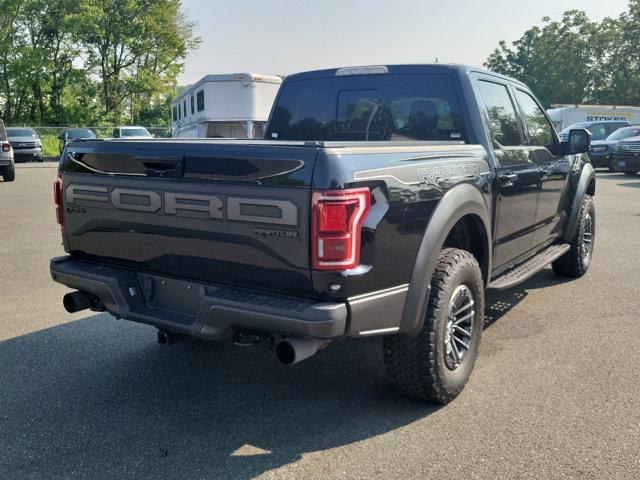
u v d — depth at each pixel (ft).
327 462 9.85
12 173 60.54
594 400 11.88
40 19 146.92
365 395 12.32
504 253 14.83
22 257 25.14
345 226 9.09
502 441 10.38
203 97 65.98
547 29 190.60
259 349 14.94
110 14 151.74
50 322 16.93
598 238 28.91
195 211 10.17
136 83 156.87
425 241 10.62
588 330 15.96
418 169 10.59
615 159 63.36
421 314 10.69
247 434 10.78
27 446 10.39
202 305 10.05
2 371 13.58
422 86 14.61
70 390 12.62
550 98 188.85
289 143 9.70
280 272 9.54
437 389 11.32
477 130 13.79
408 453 10.07
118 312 11.48
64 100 157.07
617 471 9.44
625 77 179.52
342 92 15.93
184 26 166.40
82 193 11.94
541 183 16.43
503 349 14.62
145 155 10.64
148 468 9.71
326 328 9.11
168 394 12.44
